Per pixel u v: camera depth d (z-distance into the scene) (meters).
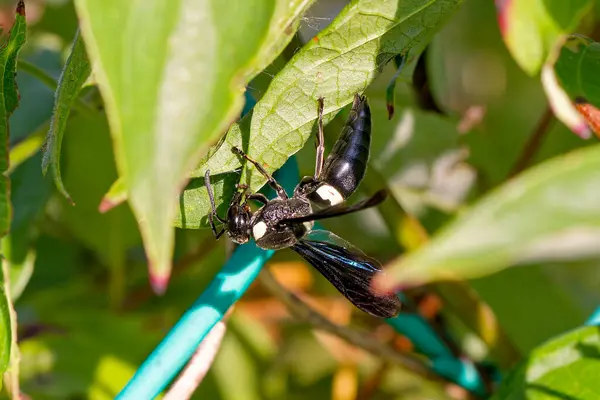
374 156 0.22
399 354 0.21
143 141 0.14
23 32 0.19
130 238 0.22
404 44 0.19
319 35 0.19
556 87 0.19
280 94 0.19
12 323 0.19
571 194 0.14
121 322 0.22
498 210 0.14
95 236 0.22
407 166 0.22
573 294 0.22
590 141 0.22
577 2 0.18
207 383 0.22
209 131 0.14
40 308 0.22
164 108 0.14
